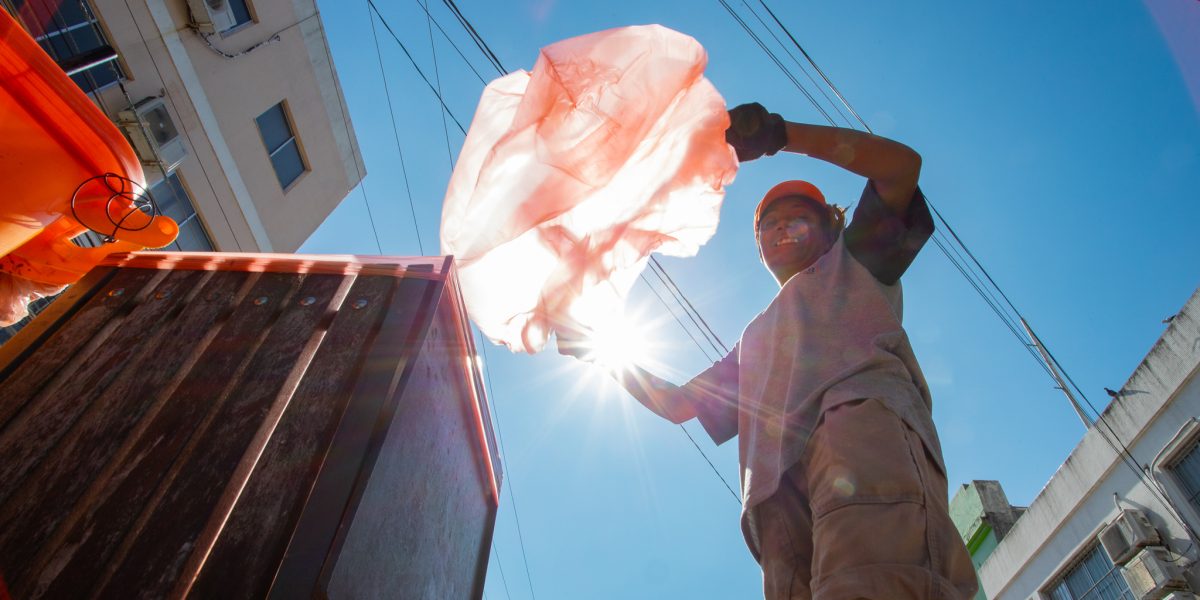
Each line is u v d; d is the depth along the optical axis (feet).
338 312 6.75
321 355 6.27
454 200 7.29
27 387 6.12
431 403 6.67
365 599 5.01
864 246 6.39
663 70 6.75
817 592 4.03
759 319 6.75
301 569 4.53
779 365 5.84
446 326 7.31
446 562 6.89
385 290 7.01
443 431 6.98
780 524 5.06
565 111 6.66
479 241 6.85
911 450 4.63
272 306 6.91
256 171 35.58
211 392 5.98
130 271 7.52
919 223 6.13
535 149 6.66
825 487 4.56
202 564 4.69
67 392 6.07
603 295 6.93
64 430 5.74
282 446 5.46
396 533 5.67
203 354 6.38
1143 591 31.32
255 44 34.86
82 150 8.51
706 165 6.62
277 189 37.06
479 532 8.16
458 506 7.38
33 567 4.75
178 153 30.55
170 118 29.96
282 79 36.83
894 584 3.81
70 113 8.37
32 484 5.31
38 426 5.78
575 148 6.62
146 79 29.63
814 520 4.50
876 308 5.83
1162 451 32.83
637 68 6.73
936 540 4.09
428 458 6.52
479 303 7.25
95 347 6.53
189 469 5.33
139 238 9.00
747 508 5.16
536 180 6.70
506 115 7.39
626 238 6.84
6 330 23.82
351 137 42.27
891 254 6.29
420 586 6.11
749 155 6.11
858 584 3.83
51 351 6.48
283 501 5.05
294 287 7.18
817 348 5.66
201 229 33.30
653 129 6.75
